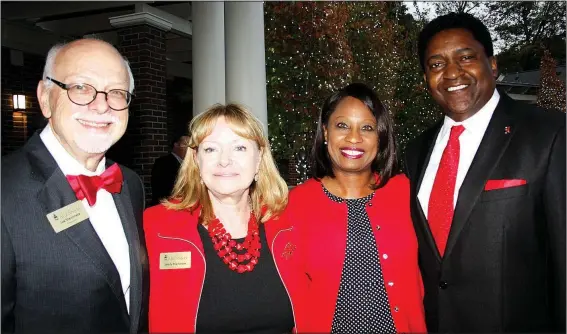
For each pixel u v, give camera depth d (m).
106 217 1.84
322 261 2.15
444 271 1.95
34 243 1.54
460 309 1.91
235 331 1.83
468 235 1.88
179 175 2.10
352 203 2.28
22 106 7.50
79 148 1.70
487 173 1.88
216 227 1.95
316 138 2.42
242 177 1.94
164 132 6.36
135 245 1.84
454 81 1.98
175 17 6.72
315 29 5.94
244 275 1.90
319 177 2.43
